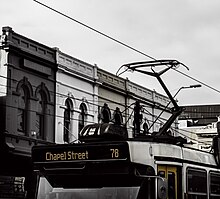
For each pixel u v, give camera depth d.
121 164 9.80
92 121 35.81
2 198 29.09
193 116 71.50
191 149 11.89
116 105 38.69
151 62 14.75
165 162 10.68
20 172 30.31
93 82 35.91
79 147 10.11
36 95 31.38
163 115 45.41
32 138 30.75
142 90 42.25
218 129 13.84
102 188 9.93
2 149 29.08
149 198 9.82
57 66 32.69
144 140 10.52
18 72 30.06
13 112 29.62
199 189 11.88
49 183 10.30
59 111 33.03
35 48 31.25
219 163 13.02
